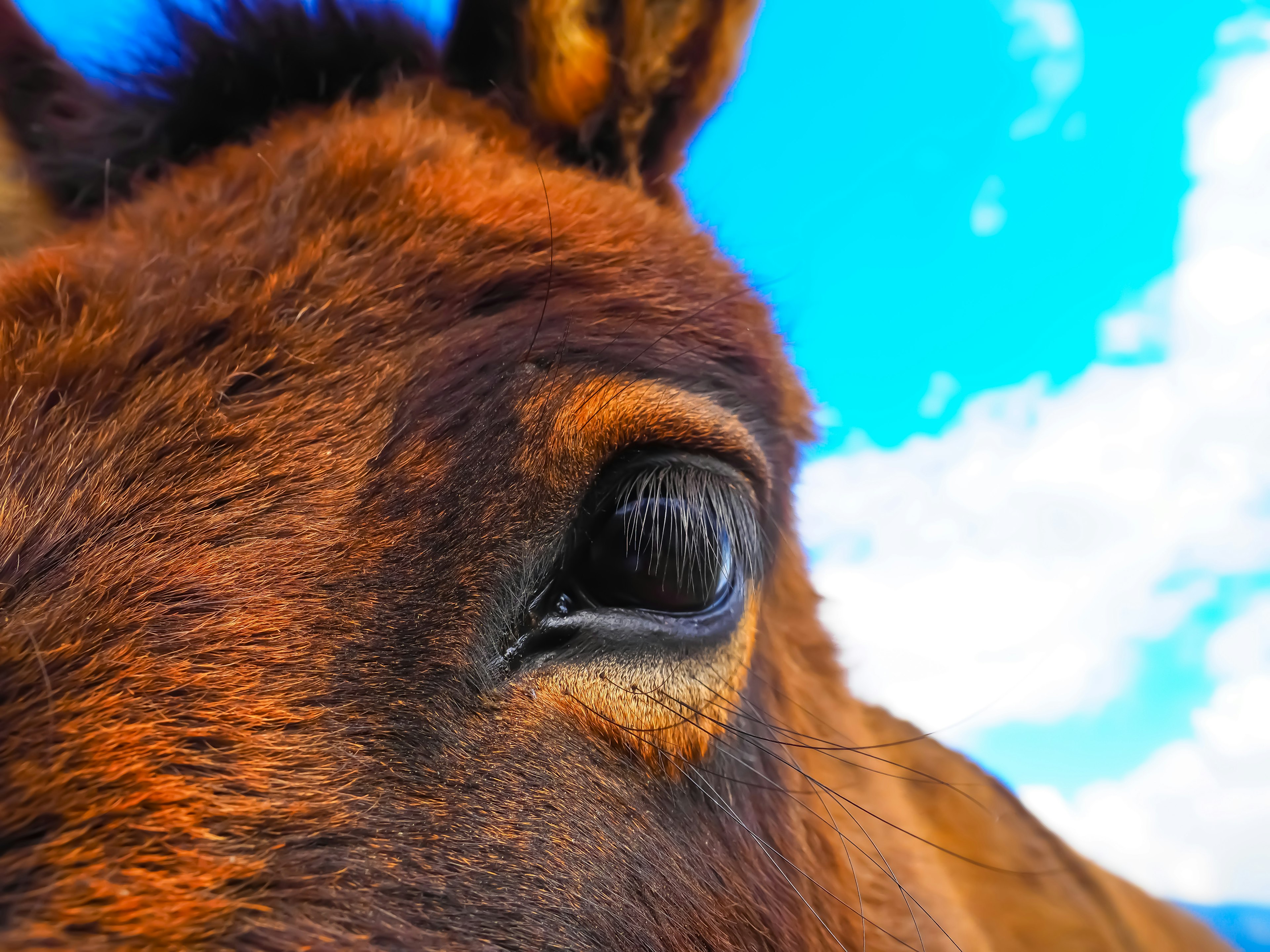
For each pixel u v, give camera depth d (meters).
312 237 0.21
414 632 0.17
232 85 0.28
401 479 0.18
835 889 0.26
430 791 0.17
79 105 0.29
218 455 0.18
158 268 0.20
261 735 0.16
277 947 0.14
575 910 0.17
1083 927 0.41
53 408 0.18
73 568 0.16
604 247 0.22
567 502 0.19
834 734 0.30
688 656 0.19
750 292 0.26
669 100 0.27
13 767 0.14
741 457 0.20
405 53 0.28
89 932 0.13
